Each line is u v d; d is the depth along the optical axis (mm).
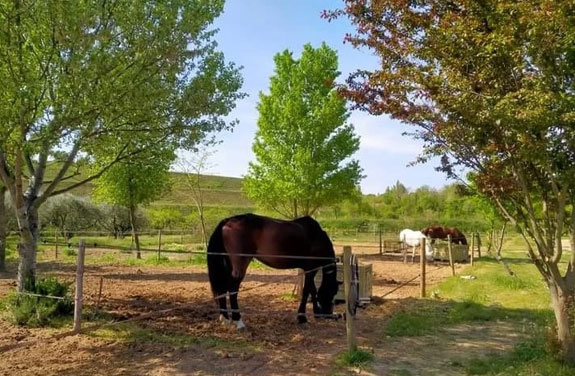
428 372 6020
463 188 6848
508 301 10531
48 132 7562
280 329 8109
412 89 5750
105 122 8359
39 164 8953
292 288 12188
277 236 8219
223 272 8250
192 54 8586
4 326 7789
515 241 31516
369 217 45812
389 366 6242
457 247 19203
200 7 8664
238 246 8172
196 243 27188
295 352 6805
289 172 19578
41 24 7512
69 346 6859
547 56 5102
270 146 20219
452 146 6059
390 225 35844
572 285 5918
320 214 45812
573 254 5848
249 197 20969
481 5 5277
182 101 8945
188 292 11398
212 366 6164
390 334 7836
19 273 8641
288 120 19500
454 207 43938
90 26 7457
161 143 9672
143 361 6320
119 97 7852
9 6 7379
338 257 10289
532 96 4980
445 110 5562
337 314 8938
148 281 13297
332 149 19734
